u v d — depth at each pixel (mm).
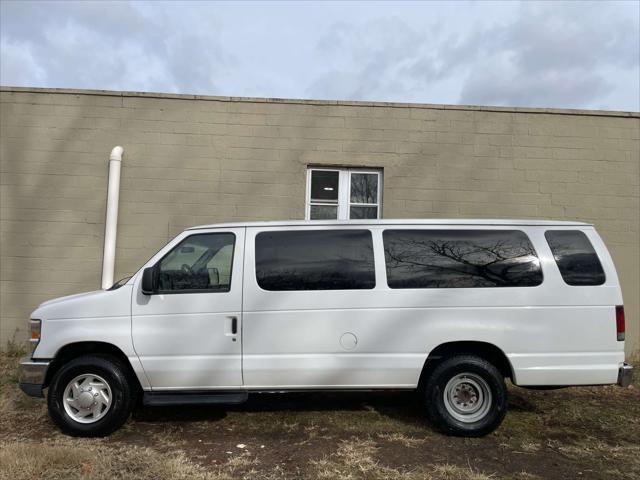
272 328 4742
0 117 8180
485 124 8453
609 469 4238
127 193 8211
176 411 5598
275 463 4258
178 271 4887
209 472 4062
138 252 8164
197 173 8281
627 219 8383
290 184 8328
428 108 8438
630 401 6082
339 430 5047
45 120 8219
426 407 4840
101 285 8039
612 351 4723
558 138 8453
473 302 4750
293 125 8367
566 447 4695
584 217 8398
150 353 4723
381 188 8500
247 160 8328
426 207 8359
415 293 4766
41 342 4773
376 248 4883
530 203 8391
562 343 4711
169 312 4762
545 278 4781
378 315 4750
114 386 4762
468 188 8391
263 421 5297
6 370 6980
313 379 4738
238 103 8359
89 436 4781
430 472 4105
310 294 4770
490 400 4770
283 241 4926
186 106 8328
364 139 8406
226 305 4766
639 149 8453
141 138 8266
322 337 4738
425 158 8406
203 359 4723
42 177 8172
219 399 4715
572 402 6016
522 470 4188
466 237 4930
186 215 8242
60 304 4836
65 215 8148
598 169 8430
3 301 8031
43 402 5730
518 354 4703
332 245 4910
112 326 4746
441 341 4727
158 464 4156
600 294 4773
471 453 4504
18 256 8086
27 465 4055
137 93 8273
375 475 4043
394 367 4715
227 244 4969
